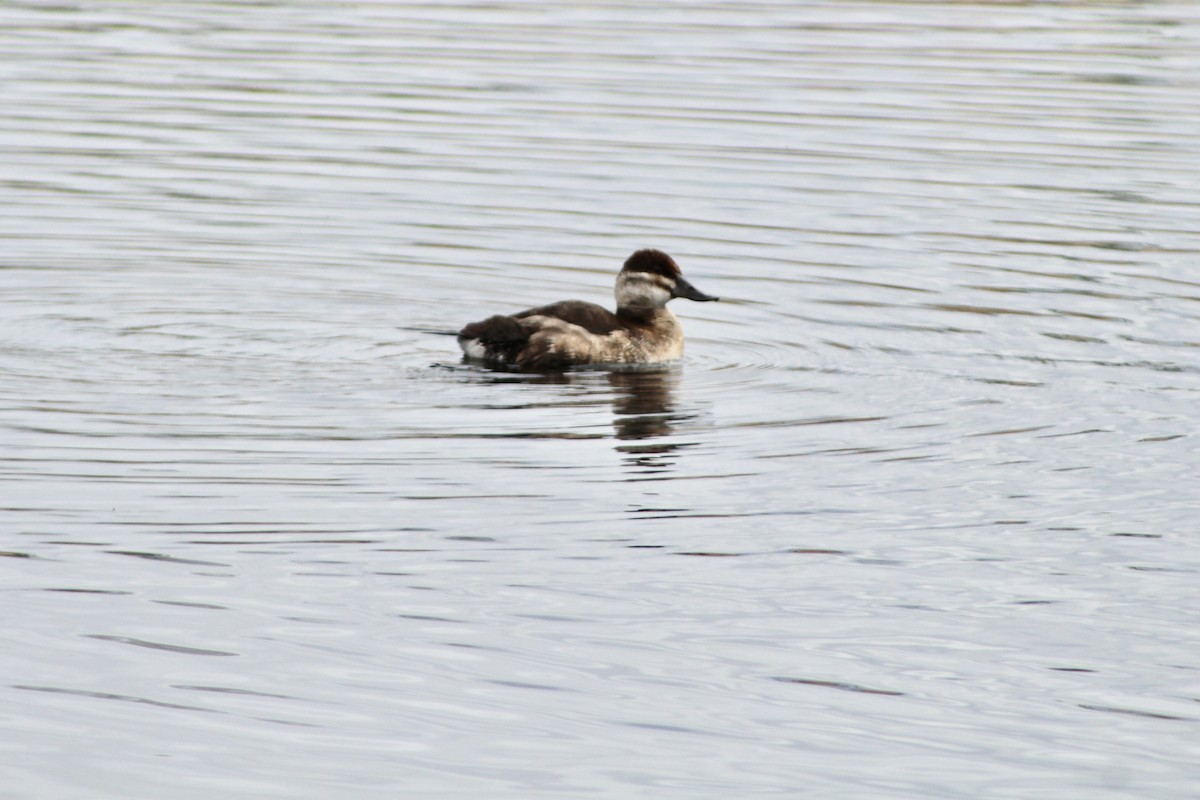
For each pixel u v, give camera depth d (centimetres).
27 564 1156
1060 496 1341
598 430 1495
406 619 1090
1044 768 927
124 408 1516
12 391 1555
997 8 3703
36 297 1883
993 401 1598
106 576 1141
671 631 1084
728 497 1324
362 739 937
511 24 3488
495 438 1462
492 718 966
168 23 3478
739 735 955
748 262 2077
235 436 1446
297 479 1340
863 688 1016
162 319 1825
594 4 3719
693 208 2298
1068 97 2903
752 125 2706
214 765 905
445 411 1541
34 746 918
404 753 923
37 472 1340
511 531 1241
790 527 1266
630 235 2184
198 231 2161
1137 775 922
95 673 1002
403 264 2061
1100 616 1119
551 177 2431
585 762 920
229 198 2305
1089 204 2320
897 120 2744
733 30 3444
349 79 2992
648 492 1330
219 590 1123
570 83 2967
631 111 2788
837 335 1825
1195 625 1107
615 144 2597
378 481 1340
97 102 2806
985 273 2036
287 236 2152
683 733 955
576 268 2061
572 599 1129
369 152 2544
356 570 1162
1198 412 1562
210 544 1201
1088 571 1191
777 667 1040
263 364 1677
